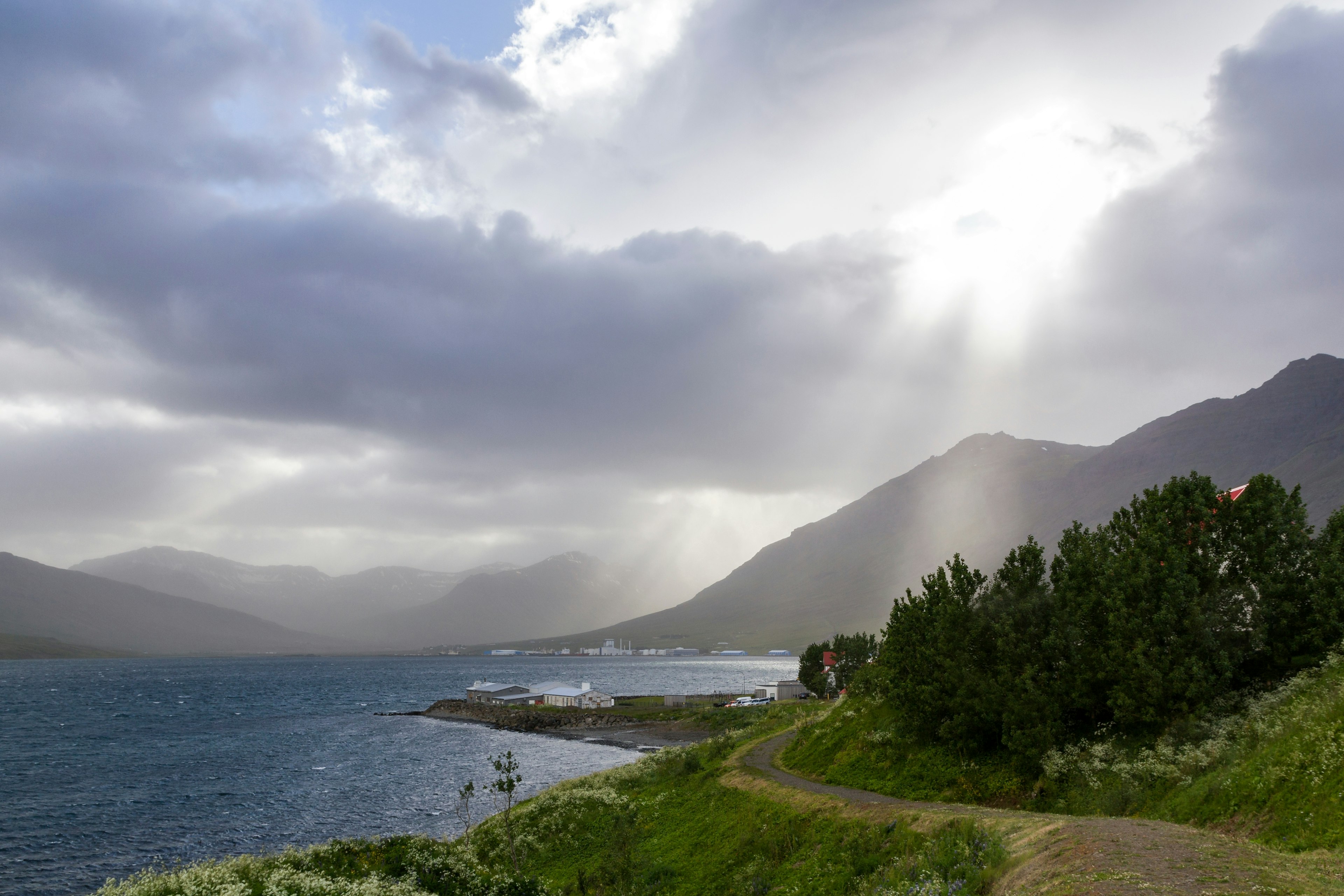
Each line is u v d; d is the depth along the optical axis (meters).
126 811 81.75
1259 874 17.03
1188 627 35.34
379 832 71.56
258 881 26.30
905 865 25.94
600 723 167.62
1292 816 23.47
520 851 49.25
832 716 62.81
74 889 56.75
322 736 151.50
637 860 43.06
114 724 170.50
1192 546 38.69
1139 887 16.31
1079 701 39.66
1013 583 45.66
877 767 48.44
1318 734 26.00
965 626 45.84
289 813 80.06
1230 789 27.20
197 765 113.25
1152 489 43.41
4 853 66.00
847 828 33.50
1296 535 36.25
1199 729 33.12
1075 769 36.88
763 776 51.28
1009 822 26.12
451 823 74.56
